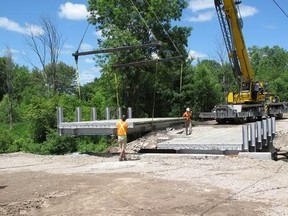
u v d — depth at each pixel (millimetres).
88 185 12406
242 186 11906
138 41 36969
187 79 51281
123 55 36625
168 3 39594
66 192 11484
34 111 30172
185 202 10031
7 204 10305
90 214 9156
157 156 19141
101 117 35625
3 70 78375
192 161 17406
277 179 13023
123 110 40312
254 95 36281
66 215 9148
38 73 59656
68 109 31609
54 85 52125
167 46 40000
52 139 27203
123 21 39031
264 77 92875
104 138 30422
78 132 21703
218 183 12406
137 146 26469
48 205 10109
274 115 40656
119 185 12234
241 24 33781
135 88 40844
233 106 35312
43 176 14547
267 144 22297
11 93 63719
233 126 33344
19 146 29203
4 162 19172
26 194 11414
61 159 19625
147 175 14039
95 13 40344
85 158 19672
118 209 9484
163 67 40500
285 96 78750
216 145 19359
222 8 33500
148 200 10281
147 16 38250
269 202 10000
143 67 38938
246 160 17203
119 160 18469
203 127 33469
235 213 9000
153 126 23344
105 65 38062
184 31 41531
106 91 40406
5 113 62500
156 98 46250
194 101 52312
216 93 55562
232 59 34688
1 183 13336
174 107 50000
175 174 14188
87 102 37875
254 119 38000
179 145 20281
